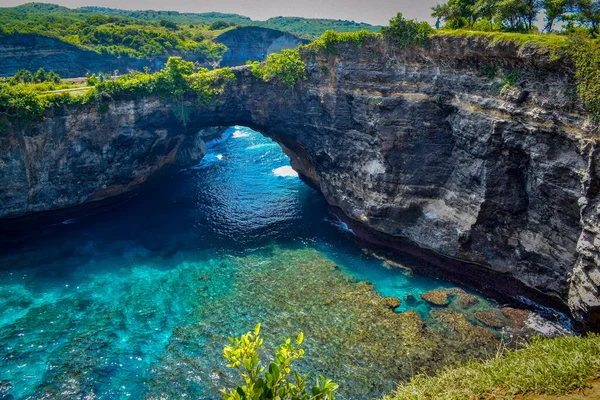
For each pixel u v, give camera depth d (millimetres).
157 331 34219
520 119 32688
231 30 153750
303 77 50531
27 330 34375
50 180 51406
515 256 36719
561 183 31031
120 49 115312
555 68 30031
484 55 34656
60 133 49875
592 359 15781
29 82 70500
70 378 29656
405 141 42562
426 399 16688
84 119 50812
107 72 112188
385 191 44875
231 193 62531
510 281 37875
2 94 45594
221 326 34531
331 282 39531
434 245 41812
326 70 48156
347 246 46594
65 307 37281
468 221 38938
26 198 50375
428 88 40281
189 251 46500
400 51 41438
